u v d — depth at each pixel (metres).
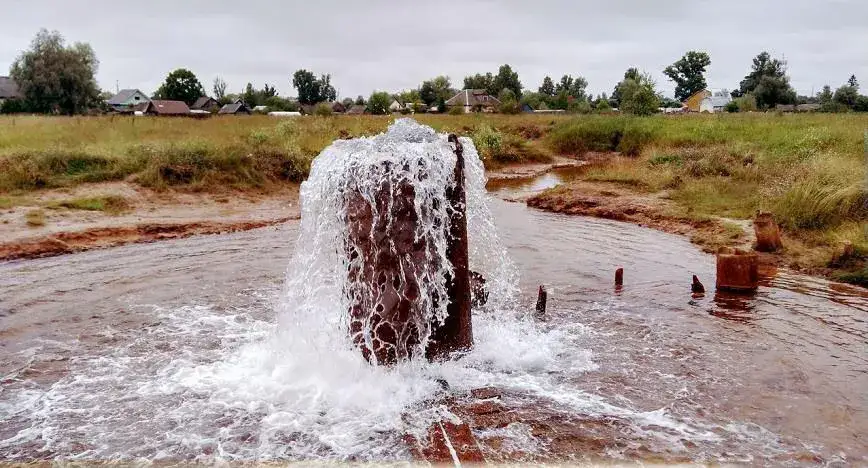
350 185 5.23
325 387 5.18
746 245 10.39
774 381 5.32
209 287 8.23
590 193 16.67
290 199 16.27
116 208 13.33
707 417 4.73
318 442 4.40
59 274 8.87
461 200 5.50
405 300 5.24
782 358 5.79
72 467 4.07
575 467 4.06
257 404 4.96
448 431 4.52
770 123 29.53
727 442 4.37
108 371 5.56
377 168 5.15
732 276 8.01
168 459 4.18
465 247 5.59
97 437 4.46
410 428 4.57
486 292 6.79
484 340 6.10
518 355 5.83
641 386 5.26
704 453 4.23
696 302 7.57
